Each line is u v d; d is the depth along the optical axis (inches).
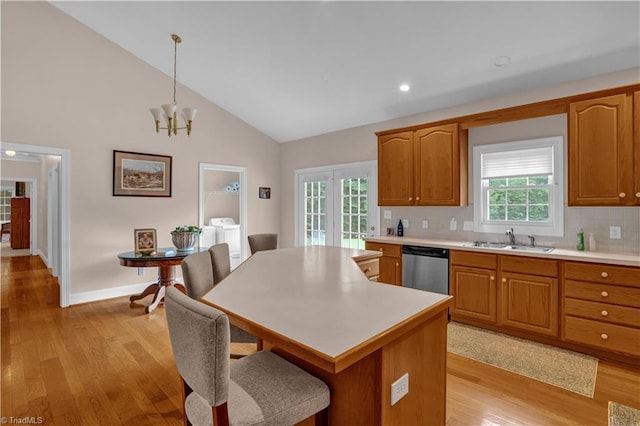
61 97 160.4
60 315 148.9
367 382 47.9
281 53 150.0
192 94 203.9
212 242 277.1
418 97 160.2
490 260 129.2
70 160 163.2
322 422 53.2
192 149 204.4
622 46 109.6
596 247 124.9
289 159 243.4
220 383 40.4
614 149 108.7
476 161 154.8
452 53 126.4
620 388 90.9
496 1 100.6
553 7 98.8
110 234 175.5
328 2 115.8
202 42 155.8
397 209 181.9
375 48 133.0
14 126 148.3
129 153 180.4
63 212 161.9
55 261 218.4
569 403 84.4
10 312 152.9
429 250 146.6
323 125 209.0
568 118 117.7
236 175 327.0
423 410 55.2
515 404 84.0
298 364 58.8
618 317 102.6
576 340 110.3
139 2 138.6
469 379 95.9
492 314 128.8
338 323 47.6
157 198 191.2
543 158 137.4
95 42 169.8
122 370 100.7
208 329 39.6
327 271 85.4
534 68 126.8
